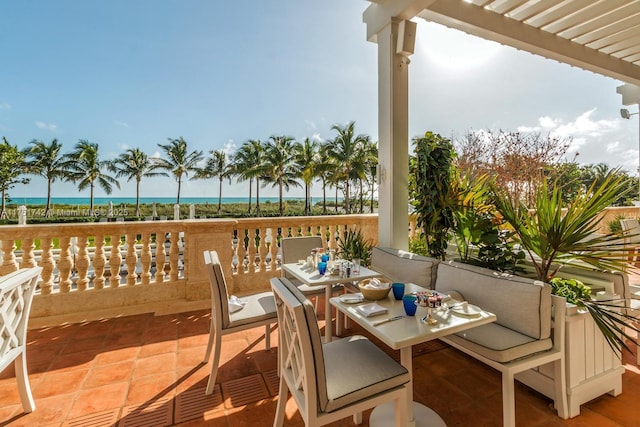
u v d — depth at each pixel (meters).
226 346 2.84
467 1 3.34
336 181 26.47
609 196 2.04
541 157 5.06
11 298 1.84
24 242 3.33
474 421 1.88
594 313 1.92
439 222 3.47
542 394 2.09
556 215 2.18
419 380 2.31
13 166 29.00
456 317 1.67
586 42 4.08
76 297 3.52
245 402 2.07
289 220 4.53
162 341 2.94
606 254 2.08
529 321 1.86
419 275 2.73
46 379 2.31
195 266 3.94
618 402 2.03
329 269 2.80
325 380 1.33
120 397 2.11
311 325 1.30
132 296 3.74
